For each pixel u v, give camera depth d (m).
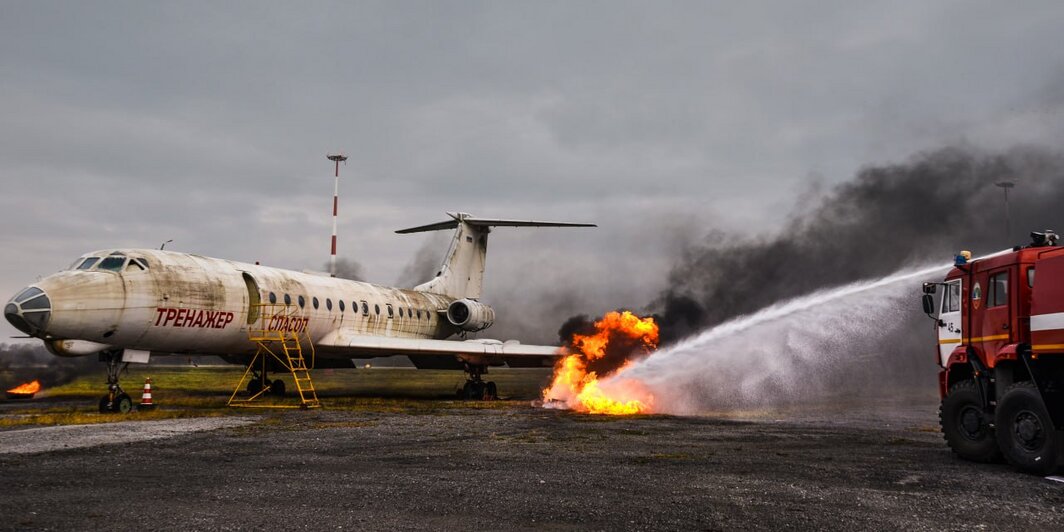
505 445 12.20
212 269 22.61
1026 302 10.66
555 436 13.62
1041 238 11.21
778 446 12.33
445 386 39.41
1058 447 9.63
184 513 6.89
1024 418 10.17
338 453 11.10
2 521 6.51
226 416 17.56
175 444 11.97
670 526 6.54
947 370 12.50
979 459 11.30
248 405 21.44
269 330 23.98
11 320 18.09
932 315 13.15
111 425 15.01
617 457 10.79
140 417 17.02
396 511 7.05
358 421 16.48
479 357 26.86
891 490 8.35
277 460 10.31
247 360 26.77
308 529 6.32
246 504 7.32
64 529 6.25
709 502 7.53
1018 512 7.31
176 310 20.80
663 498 7.71
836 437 13.91
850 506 7.41
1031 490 8.67
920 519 6.90
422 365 28.91
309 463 10.06
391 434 13.78
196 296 21.44
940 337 12.90
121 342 19.84
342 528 6.37
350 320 27.95
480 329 33.53
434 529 6.36
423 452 11.27
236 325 22.86
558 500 7.59
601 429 14.98
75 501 7.41
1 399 24.80
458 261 36.59
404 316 31.58
